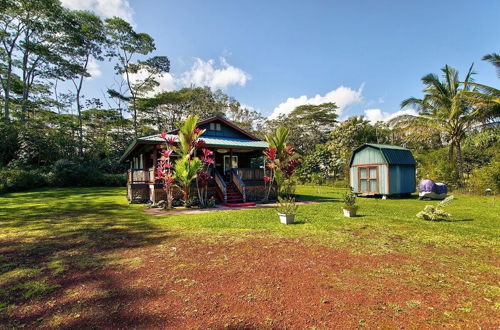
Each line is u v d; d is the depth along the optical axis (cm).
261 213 945
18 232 666
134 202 1314
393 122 2191
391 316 268
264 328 249
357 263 417
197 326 253
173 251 493
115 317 270
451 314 272
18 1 2652
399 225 700
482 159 2012
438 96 1875
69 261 443
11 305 298
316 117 4778
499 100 1516
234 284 345
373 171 1591
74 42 3086
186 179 1116
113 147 3369
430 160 2183
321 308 284
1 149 2445
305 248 498
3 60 2830
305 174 2736
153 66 3791
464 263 417
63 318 270
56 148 2686
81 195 1712
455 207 1066
